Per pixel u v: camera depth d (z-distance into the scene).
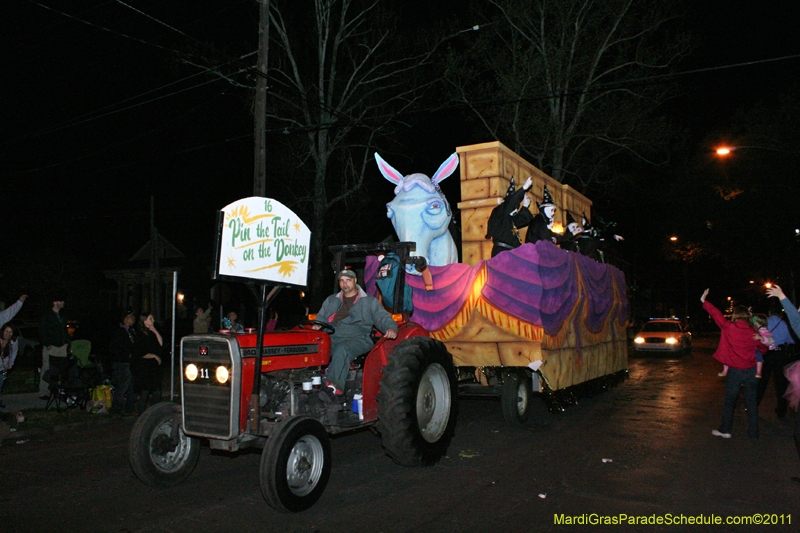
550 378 7.76
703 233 31.48
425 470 6.11
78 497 5.33
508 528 4.46
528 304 7.48
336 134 20.58
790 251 28.05
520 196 8.44
